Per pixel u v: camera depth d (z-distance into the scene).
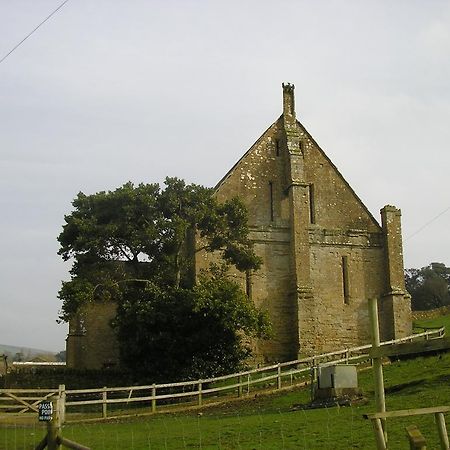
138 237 40.78
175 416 29.58
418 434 11.27
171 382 38.19
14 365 52.50
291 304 48.41
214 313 38.31
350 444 17.75
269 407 29.86
